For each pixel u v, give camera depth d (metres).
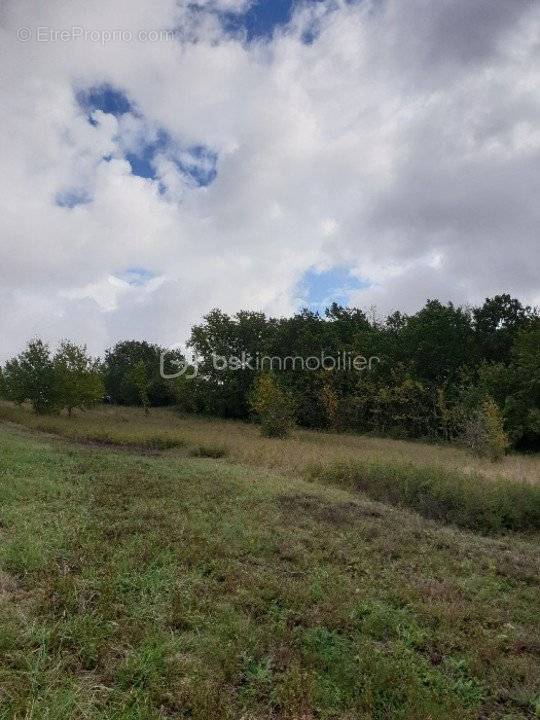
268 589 5.13
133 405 58.06
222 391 43.31
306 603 4.93
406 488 11.13
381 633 4.54
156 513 7.48
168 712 3.18
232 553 6.14
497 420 22.41
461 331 41.12
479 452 21.58
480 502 10.16
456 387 36.50
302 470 13.76
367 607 4.97
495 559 7.29
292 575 5.78
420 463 14.38
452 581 6.07
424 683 3.84
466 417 28.20
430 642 4.46
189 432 23.36
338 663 3.87
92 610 4.17
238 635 4.12
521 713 3.64
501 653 4.39
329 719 3.27
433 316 41.75
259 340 44.56
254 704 3.34
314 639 4.18
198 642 3.94
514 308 41.81
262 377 33.38
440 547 7.71
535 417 29.56
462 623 4.90
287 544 6.75
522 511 10.19
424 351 40.75
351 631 4.52
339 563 6.34
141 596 4.59
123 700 3.14
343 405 39.19
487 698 3.74
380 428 38.78
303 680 3.53
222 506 8.48
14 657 3.44
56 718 2.87
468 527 9.83
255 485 10.77
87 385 31.80
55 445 15.30
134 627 3.99
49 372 30.62
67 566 5.02
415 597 5.42
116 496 8.46
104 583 4.64
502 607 5.54
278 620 4.55
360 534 7.77
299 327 45.47
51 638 3.70
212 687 3.38
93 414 36.19
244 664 3.76
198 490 9.55
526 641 4.67
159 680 3.40
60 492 8.26
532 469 17.20
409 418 37.69
